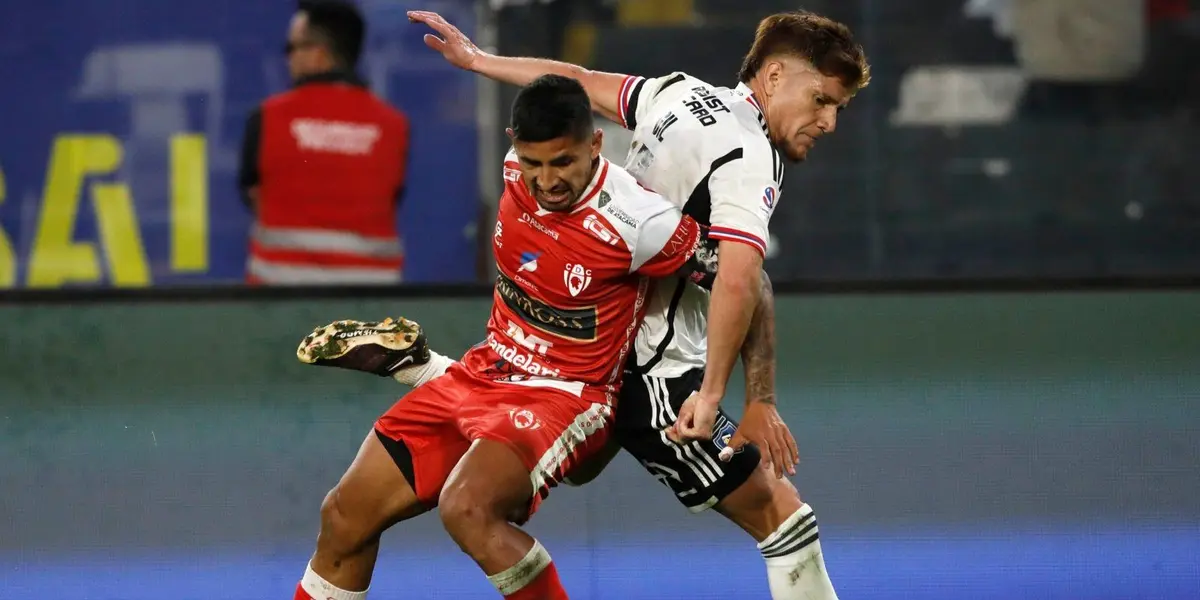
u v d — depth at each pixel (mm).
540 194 8820
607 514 15461
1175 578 13133
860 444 17375
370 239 19781
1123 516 15086
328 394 18859
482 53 10648
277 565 13711
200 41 19453
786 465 9281
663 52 19609
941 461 16812
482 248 19922
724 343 8844
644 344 9859
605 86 10125
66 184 19609
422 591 13031
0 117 19484
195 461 16812
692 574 13516
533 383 9547
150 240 19703
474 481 8891
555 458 9273
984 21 20141
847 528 14844
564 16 19516
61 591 13031
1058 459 16828
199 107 19578
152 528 14820
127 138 19594
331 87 19500
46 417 18250
